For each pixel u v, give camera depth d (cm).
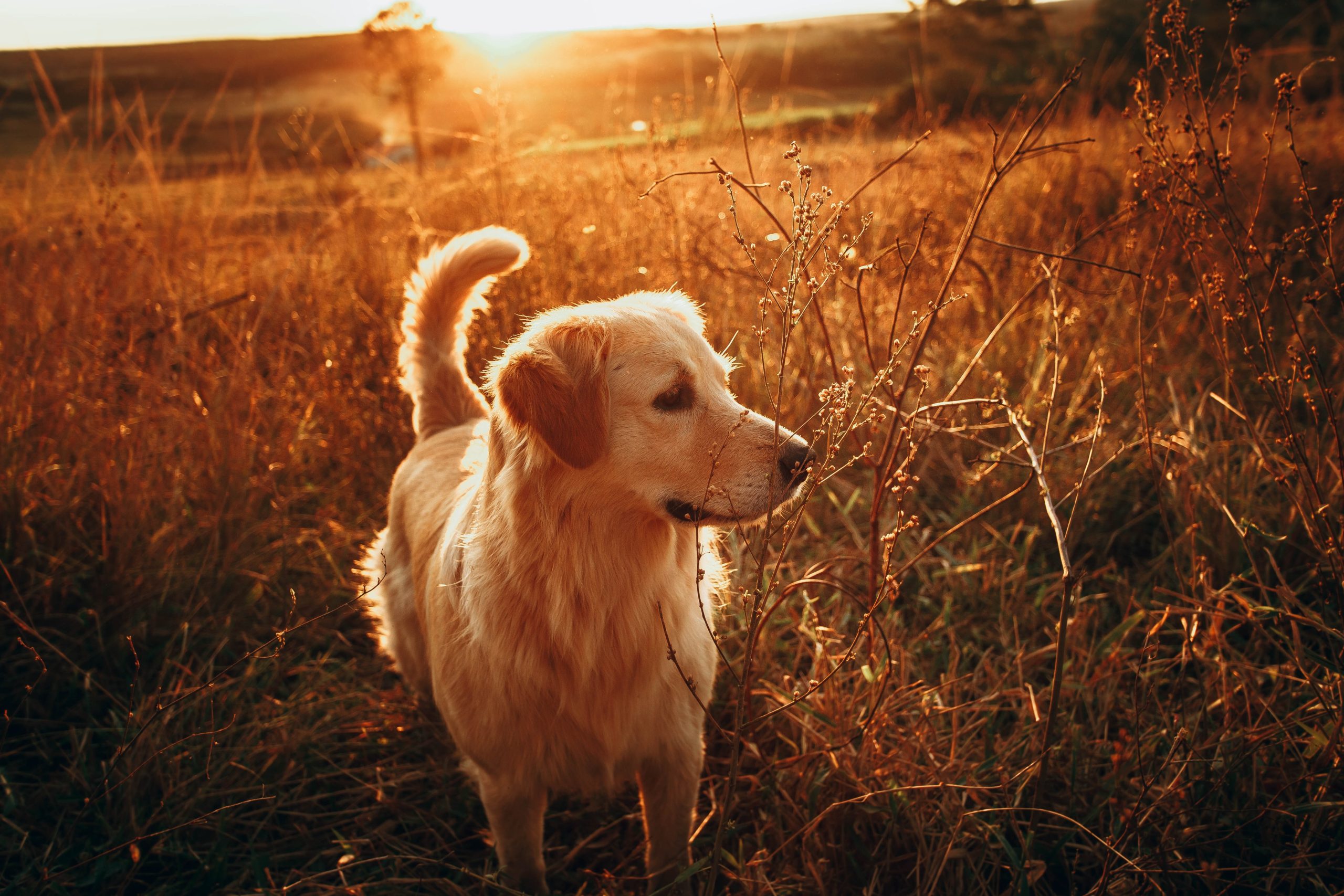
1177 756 219
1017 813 220
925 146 539
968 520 218
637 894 235
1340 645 239
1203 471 306
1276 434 306
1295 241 218
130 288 396
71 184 430
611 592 208
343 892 224
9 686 288
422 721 290
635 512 208
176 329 373
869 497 375
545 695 209
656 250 418
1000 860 212
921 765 232
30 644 295
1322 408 324
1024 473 349
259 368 420
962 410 381
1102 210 511
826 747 230
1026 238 494
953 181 506
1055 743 238
